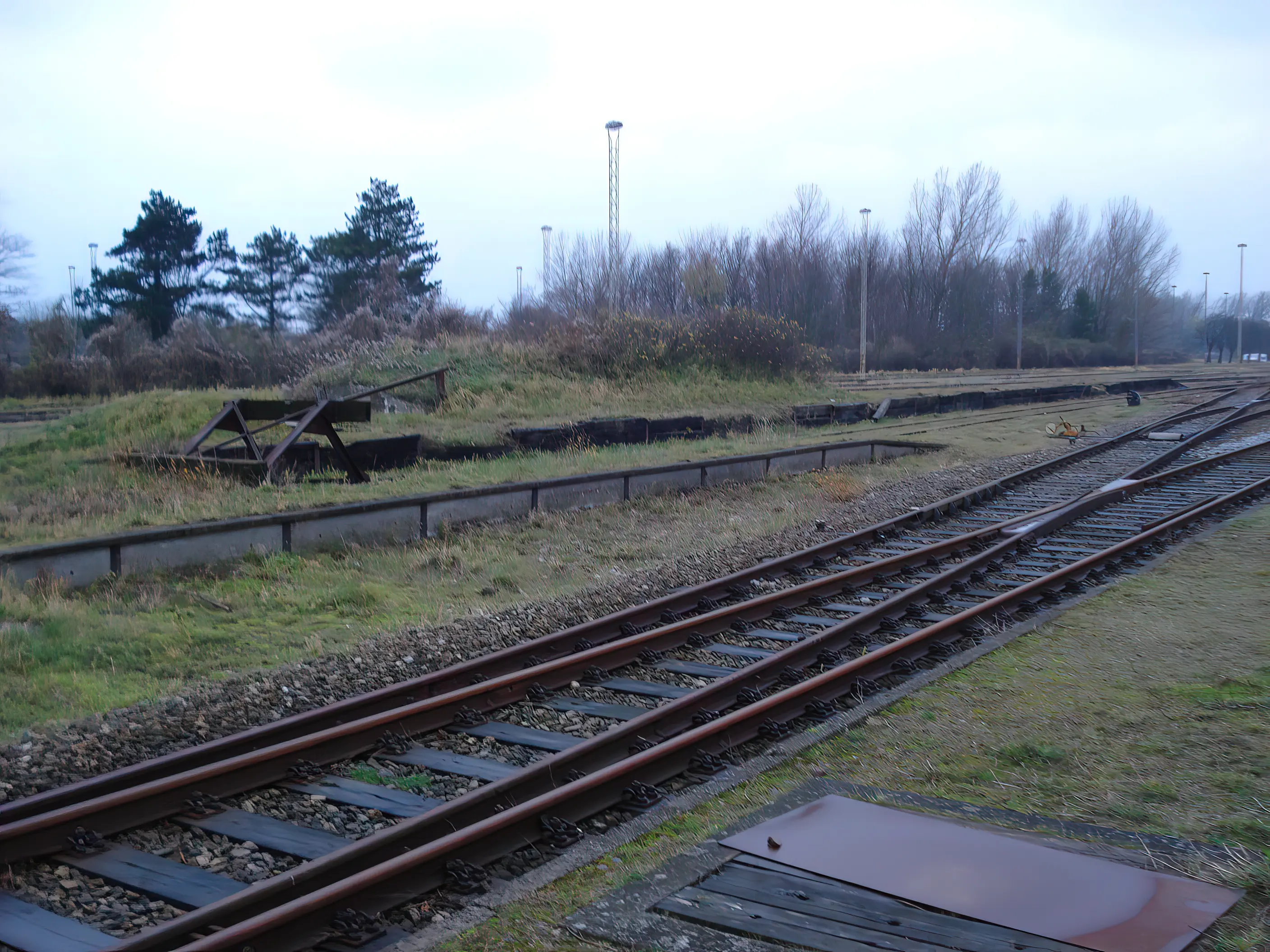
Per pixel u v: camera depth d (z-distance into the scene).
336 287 61.12
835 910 4.09
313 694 7.73
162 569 10.93
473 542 13.30
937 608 10.19
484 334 35.53
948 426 28.36
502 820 5.01
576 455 20.16
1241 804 4.98
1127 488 16.70
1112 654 7.90
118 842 5.34
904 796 5.33
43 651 8.16
